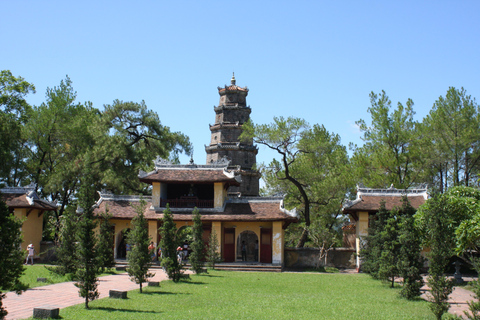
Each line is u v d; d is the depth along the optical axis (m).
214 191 42.81
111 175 47.31
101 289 23.89
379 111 46.78
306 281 30.73
